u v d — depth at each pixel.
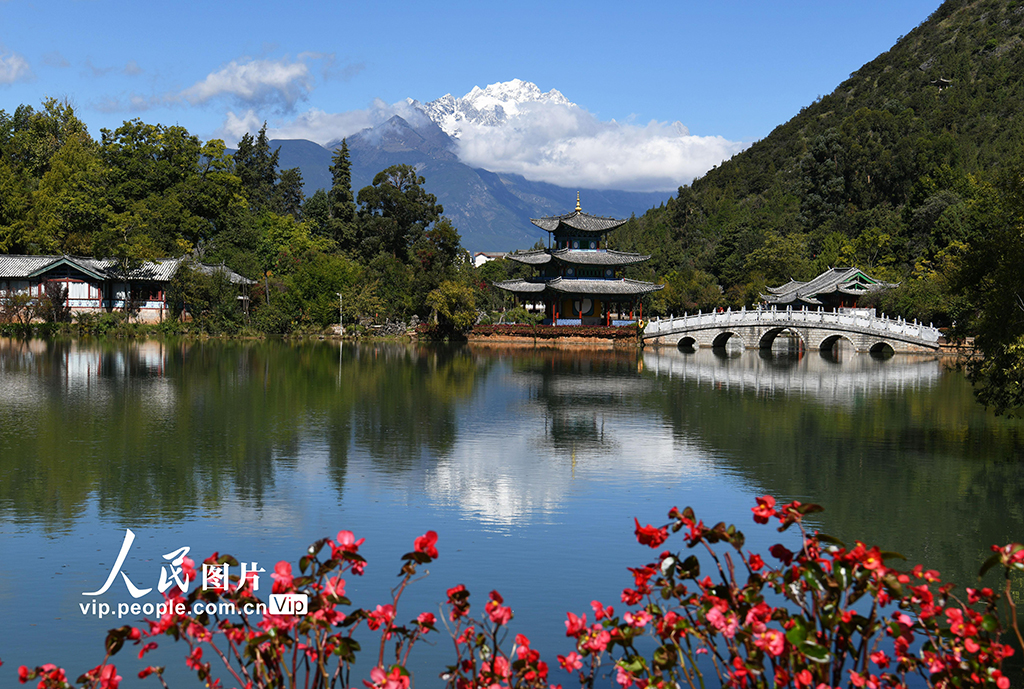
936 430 38.56
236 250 116.81
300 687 13.38
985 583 18.88
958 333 35.06
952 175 149.88
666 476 28.84
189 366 62.12
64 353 70.94
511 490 26.64
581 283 109.94
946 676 8.54
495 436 36.25
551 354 87.19
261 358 71.12
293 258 122.25
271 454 31.31
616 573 19.08
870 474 29.33
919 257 119.50
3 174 107.25
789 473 29.25
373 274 114.94
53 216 107.25
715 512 24.38
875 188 190.25
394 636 15.59
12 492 25.23
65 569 19.03
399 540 21.31
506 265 151.38
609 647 9.00
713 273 152.12
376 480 27.66
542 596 17.72
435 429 37.72
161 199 118.50
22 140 125.62
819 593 8.34
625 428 38.69
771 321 92.50
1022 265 29.81
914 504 25.39
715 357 85.31
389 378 58.31
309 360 70.88
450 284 104.88
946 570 19.72
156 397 45.28
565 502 25.19
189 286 98.31
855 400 49.16
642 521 23.27
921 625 8.56
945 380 61.59
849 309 108.19
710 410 44.94
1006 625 16.47
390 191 142.75
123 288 100.19
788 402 48.19
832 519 23.73
